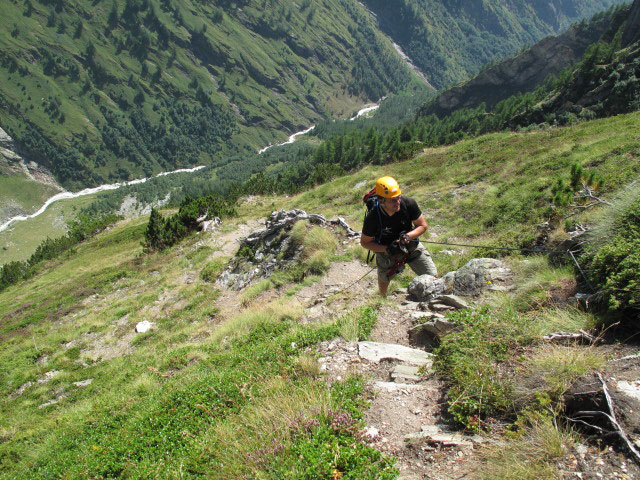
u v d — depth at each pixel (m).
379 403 3.80
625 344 3.36
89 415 8.42
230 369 6.20
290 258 15.05
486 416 3.17
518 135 27.91
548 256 5.89
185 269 21.28
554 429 2.65
